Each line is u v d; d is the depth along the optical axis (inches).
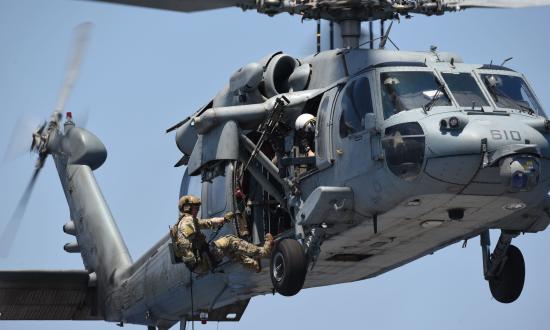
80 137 2982.3
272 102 2185.0
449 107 1967.3
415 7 2235.5
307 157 2130.9
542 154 1926.7
